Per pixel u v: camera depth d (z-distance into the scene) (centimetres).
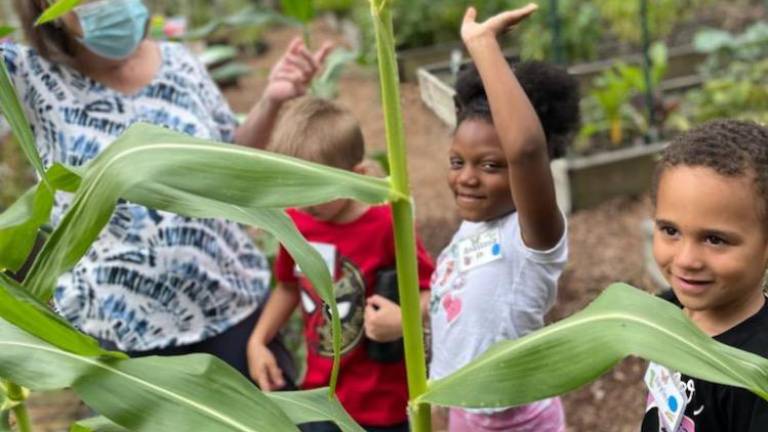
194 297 215
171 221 210
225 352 222
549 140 174
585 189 447
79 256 120
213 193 117
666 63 563
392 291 201
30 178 438
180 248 211
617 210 442
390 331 195
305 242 121
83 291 212
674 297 150
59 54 204
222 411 118
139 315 210
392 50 120
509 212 172
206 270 215
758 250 128
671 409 136
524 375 115
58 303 214
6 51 200
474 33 144
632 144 476
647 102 473
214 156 119
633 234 416
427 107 207
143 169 118
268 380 218
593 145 482
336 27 847
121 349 211
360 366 207
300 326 298
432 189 475
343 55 312
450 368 177
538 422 179
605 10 634
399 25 586
